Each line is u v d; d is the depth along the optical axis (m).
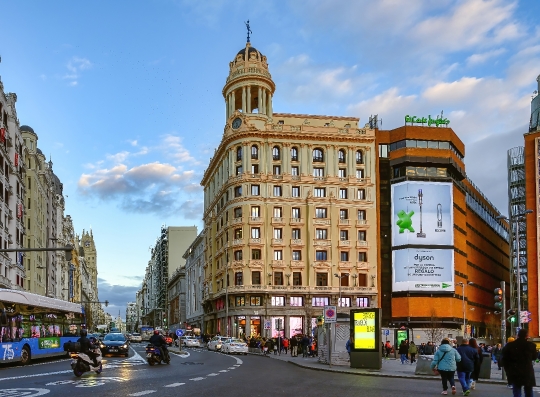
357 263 91.50
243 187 91.25
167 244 196.50
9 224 67.75
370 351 32.56
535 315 98.75
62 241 130.00
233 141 94.12
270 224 90.62
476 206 119.50
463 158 106.69
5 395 16.17
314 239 90.88
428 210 95.50
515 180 119.81
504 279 144.00
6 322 31.84
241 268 89.50
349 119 101.44
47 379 22.17
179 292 162.88
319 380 24.73
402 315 92.62
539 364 50.38
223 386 20.08
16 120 71.19
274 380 23.91
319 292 89.38
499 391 21.59
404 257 93.81
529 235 101.56
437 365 19.62
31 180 85.81
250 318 88.00
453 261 95.38
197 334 115.69
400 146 98.75
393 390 20.61
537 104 113.88
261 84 98.75
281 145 93.50
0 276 57.88
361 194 94.50
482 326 116.56
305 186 92.69
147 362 36.00
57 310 41.12
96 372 25.28
